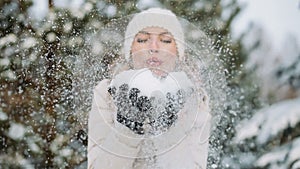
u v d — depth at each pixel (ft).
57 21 7.87
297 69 10.21
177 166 5.61
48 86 7.36
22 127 7.75
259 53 10.34
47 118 7.57
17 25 7.93
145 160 5.58
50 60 7.48
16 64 7.69
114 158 5.60
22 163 7.89
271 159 8.75
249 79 9.58
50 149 7.83
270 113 9.24
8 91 7.68
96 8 8.07
